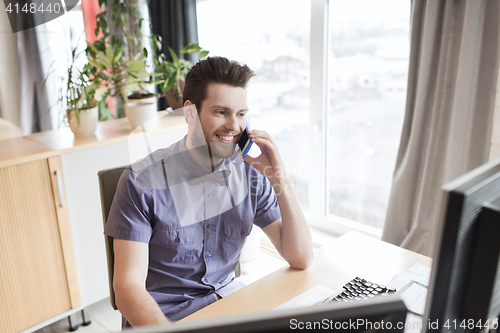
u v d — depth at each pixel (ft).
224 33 8.98
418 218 6.16
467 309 2.14
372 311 1.57
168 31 9.13
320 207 8.63
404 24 6.54
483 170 2.20
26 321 5.95
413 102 6.05
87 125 6.53
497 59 5.10
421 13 5.64
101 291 6.72
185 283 3.85
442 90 5.65
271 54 8.53
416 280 3.51
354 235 4.52
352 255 4.05
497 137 5.36
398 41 6.68
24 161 5.57
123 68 7.25
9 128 7.84
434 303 2.05
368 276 3.64
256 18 8.50
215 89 3.50
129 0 8.84
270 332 1.45
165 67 7.61
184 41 8.95
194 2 8.79
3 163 5.37
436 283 2.02
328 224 8.56
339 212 8.46
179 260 3.83
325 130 8.15
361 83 7.37
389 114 7.13
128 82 7.07
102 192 3.96
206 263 3.92
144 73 7.26
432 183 6.01
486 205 1.99
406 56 6.64
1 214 5.50
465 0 5.23
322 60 7.68
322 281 3.58
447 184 1.99
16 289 5.78
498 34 5.03
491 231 1.98
